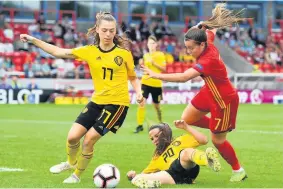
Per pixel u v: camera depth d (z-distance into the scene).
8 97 46.75
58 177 16.08
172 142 14.97
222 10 15.90
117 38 15.15
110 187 14.10
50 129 29.38
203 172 17.38
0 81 47.09
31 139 25.11
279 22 72.00
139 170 17.95
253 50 64.62
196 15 69.94
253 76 53.75
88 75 50.78
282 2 71.81
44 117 35.91
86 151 14.98
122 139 25.64
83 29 64.94
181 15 69.69
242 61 57.25
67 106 44.69
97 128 14.84
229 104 15.23
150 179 14.39
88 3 65.88
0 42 55.31
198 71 14.74
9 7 63.72
